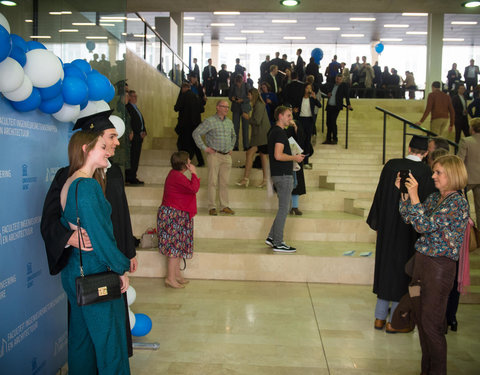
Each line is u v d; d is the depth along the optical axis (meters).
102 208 1.96
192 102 7.25
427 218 2.61
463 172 2.60
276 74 10.18
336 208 6.24
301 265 4.74
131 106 6.52
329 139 8.38
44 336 2.46
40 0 2.82
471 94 13.91
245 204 6.24
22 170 2.21
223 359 3.02
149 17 18.59
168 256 4.37
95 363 2.21
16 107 2.12
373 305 4.11
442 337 2.64
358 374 2.87
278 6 9.30
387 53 23.48
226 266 4.78
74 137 2.04
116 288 1.98
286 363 2.99
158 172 6.92
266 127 6.57
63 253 2.01
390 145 8.31
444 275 2.61
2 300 2.04
